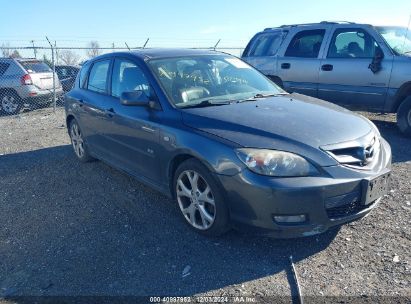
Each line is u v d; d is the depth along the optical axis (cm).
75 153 634
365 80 715
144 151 426
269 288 298
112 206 450
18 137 838
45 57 1483
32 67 1230
